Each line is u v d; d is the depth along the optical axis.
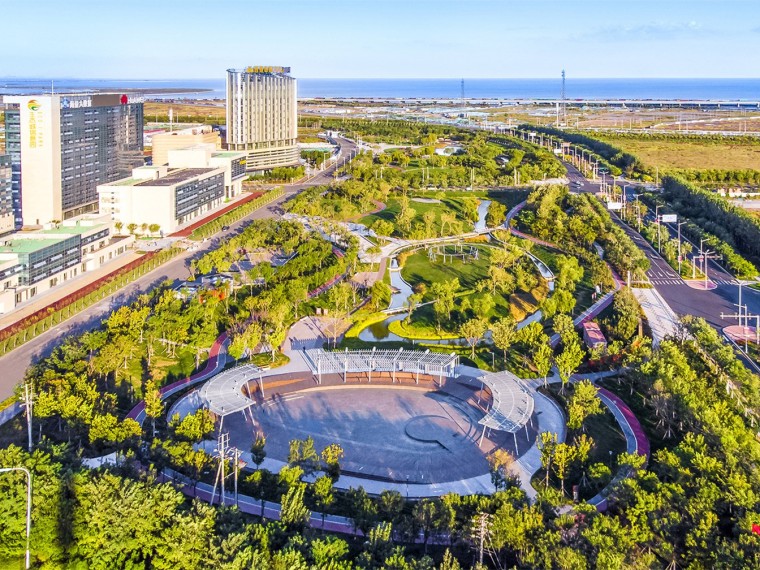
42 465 137.50
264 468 162.00
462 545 133.75
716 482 141.25
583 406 180.00
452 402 199.12
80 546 126.19
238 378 195.50
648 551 128.25
